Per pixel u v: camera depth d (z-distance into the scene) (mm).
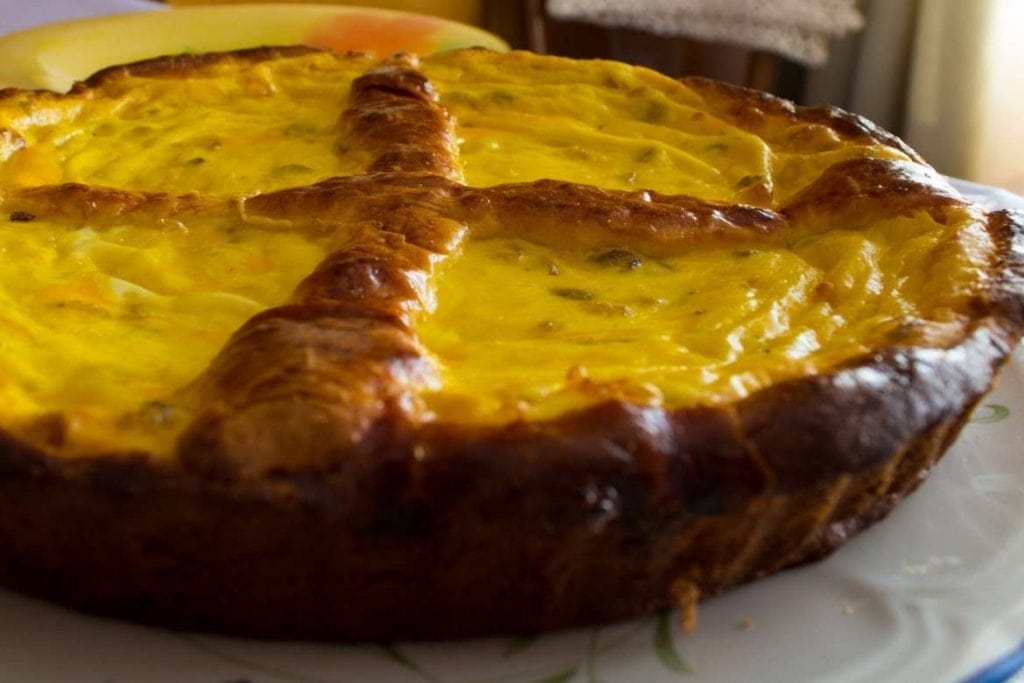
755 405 365
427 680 361
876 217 439
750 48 1006
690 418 362
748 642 369
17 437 356
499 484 350
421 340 388
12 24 745
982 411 433
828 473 361
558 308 404
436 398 365
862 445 364
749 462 358
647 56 1119
